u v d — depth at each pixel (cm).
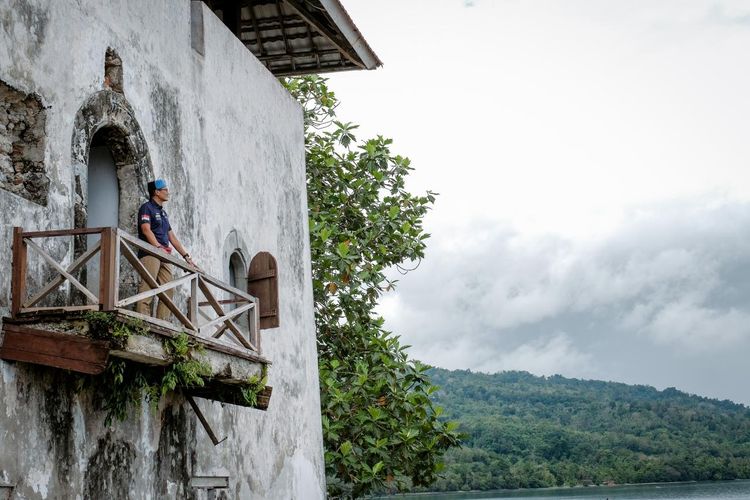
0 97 833
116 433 909
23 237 787
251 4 1623
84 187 908
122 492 910
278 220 1448
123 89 1004
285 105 1542
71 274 782
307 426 1457
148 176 1034
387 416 1825
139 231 970
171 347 847
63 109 884
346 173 2086
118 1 1014
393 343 1944
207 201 1189
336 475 1816
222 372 955
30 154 847
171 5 1146
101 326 759
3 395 756
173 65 1135
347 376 1919
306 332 1513
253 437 1243
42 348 762
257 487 1235
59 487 812
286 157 1520
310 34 1692
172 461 1015
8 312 775
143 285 961
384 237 2000
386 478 1795
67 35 907
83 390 855
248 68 1388
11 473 755
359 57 1662
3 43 816
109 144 1009
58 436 816
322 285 1973
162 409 1005
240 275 1298
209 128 1220
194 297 914
